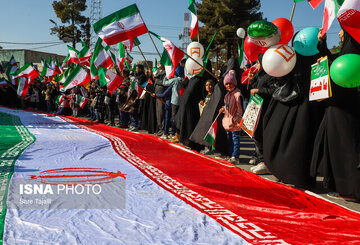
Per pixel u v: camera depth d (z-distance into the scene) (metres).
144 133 10.17
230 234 2.65
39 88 19.70
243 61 7.46
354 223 2.97
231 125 5.72
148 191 3.77
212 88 6.47
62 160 5.45
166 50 6.94
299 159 4.10
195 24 7.36
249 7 34.00
